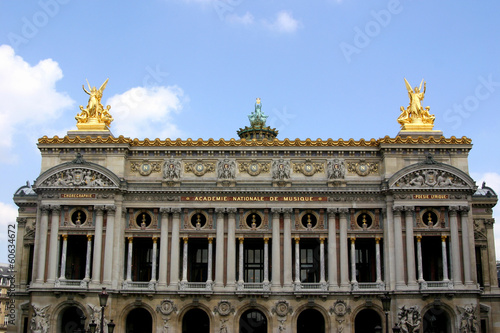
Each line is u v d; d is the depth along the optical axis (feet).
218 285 237.45
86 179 241.55
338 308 234.79
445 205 240.12
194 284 238.68
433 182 241.55
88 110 257.96
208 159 249.96
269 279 247.91
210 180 247.29
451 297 231.50
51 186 240.73
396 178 240.53
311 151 249.14
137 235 243.40
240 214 245.45
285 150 248.73
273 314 234.79
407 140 245.86
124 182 243.40
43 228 238.89
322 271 238.89
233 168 247.91
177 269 239.30
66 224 240.53
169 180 245.86
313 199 244.42
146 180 248.11
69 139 247.29
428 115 258.37
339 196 244.63
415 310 230.27
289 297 236.02
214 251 246.88
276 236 241.55
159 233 243.60
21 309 252.83
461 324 229.25
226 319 234.58
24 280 255.70
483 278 256.73
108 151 247.50
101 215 239.71
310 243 255.70
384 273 239.91
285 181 245.86
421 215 241.14
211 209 245.45
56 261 236.43
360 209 245.04
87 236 239.50
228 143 248.93
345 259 239.09
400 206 239.30
